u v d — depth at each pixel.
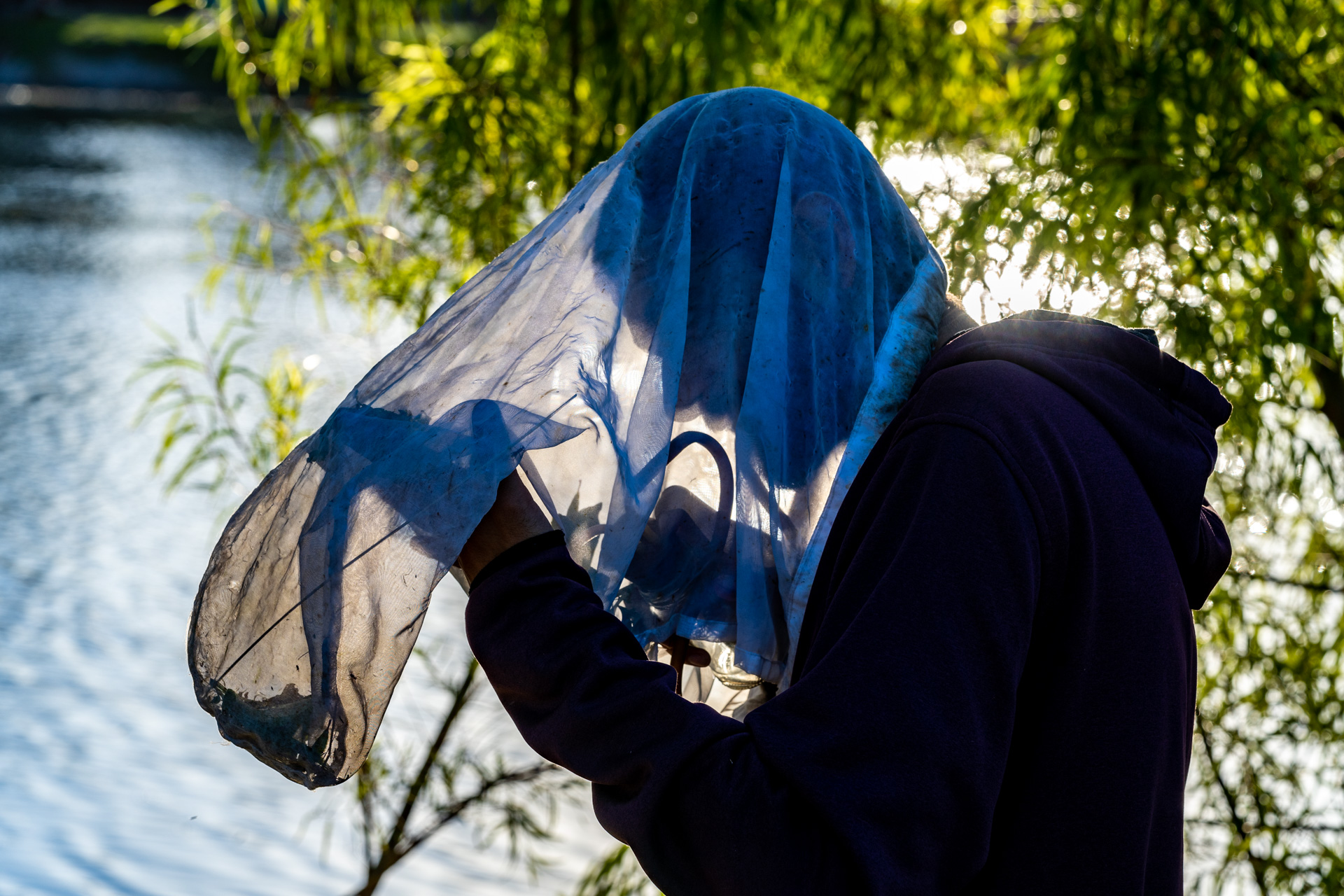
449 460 0.86
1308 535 2.81
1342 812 2.58
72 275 19.27
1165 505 0.88
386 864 2.79
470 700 2.87
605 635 0.83
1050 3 2.71
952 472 0.80
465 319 0.96
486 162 2.80
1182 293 2.20
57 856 5.54
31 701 7.23
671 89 2.79
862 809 0.72
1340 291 2.61
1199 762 2.68
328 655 0.86
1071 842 0.81
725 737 0.77
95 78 43.16
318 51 2.96
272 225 2.96
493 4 2.98
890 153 2.66
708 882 0.76
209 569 0.91
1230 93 2.43
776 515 0.98
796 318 1.00
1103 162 2.30
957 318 1.07
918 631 0.76
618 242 1.00
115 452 12.19
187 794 6.27
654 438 0.97
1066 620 0.81
